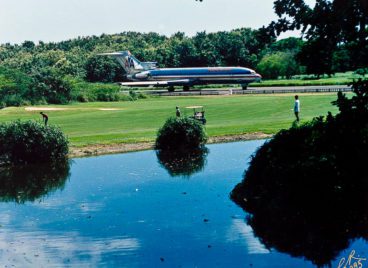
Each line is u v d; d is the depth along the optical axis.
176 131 50.09
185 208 28.81
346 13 27.83
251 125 61.69
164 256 21.64
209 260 21.09
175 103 100.69
